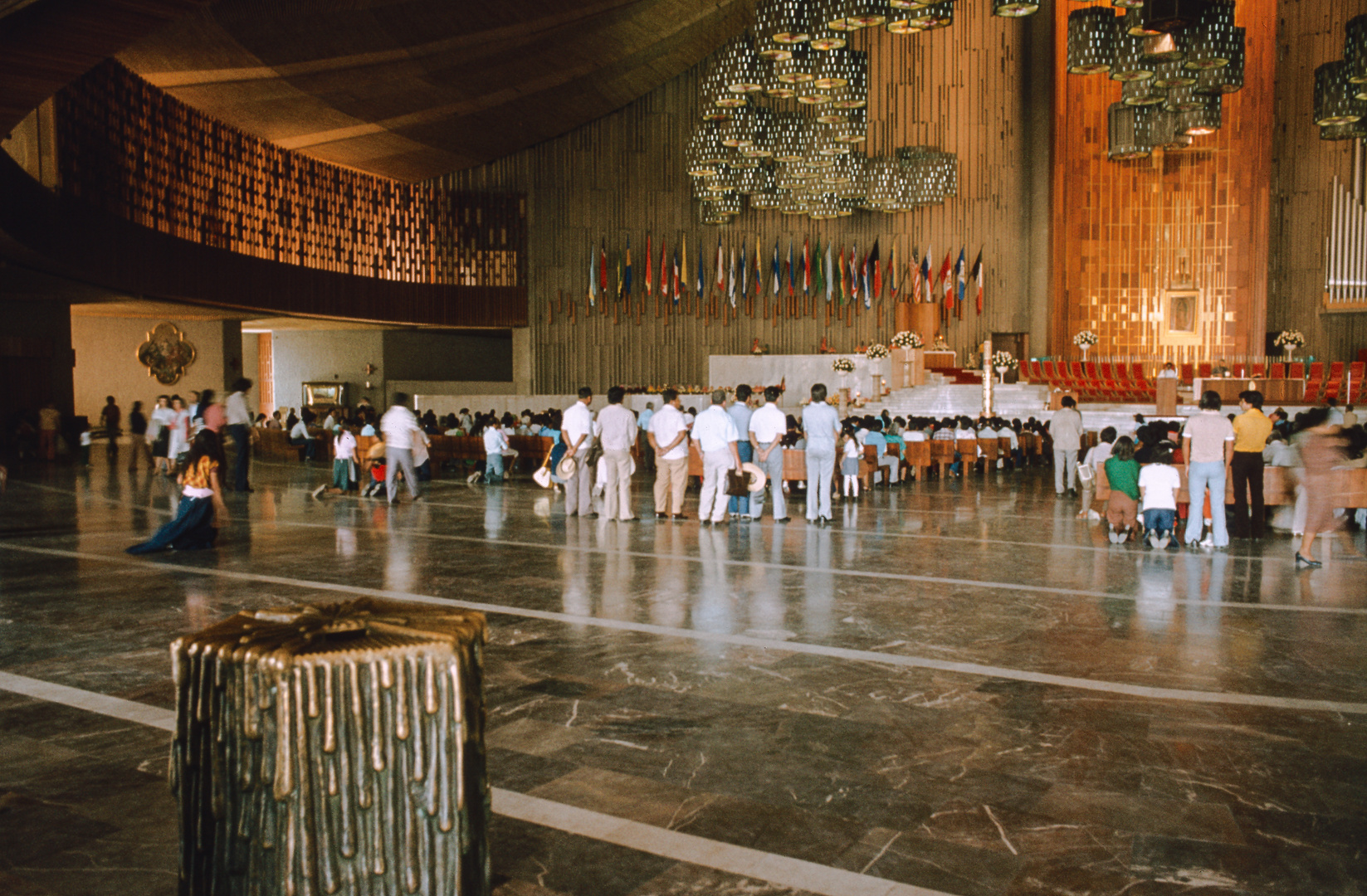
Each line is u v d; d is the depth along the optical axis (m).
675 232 31.20
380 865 2.00
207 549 8.95
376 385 31.55
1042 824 3.24
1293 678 4.94
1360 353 30.36
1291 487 10.33
